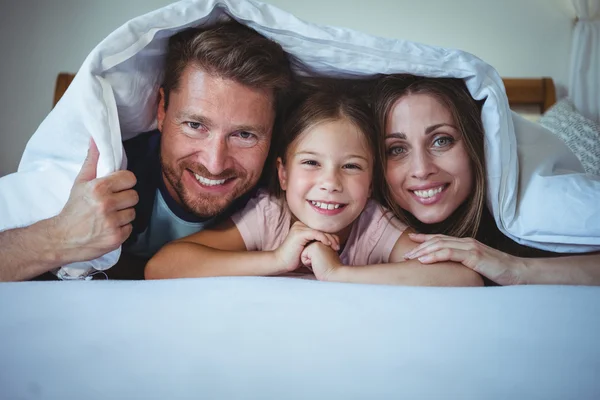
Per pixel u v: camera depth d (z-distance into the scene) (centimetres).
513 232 106
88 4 213
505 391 50
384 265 99
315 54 105
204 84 99
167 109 106
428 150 107
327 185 104
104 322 61
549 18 227
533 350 57
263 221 114
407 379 51
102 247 91
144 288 72
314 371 52
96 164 93
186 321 61
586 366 55
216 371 51
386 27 223
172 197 113
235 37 100
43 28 213
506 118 105
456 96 106
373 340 58
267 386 49
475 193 110
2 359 53
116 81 99
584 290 75
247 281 75
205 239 110
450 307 67
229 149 104
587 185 102
